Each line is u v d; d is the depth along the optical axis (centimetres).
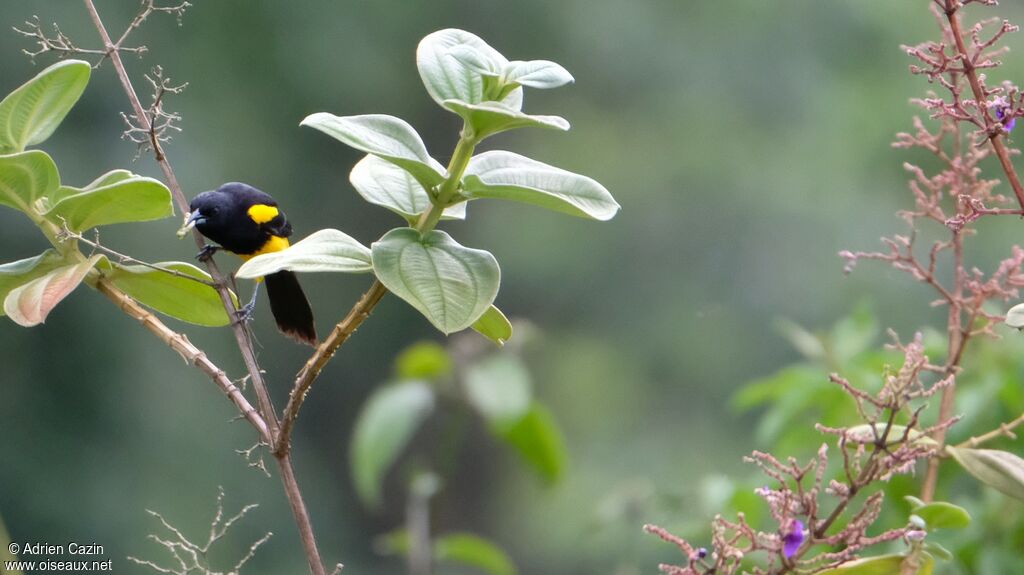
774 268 1848
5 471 1444
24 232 1371
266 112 1716
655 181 1898
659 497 560
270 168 1698
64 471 1477
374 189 322
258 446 293
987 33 1406
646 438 1839
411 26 1812
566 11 1888
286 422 287
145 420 1528
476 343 631
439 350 625
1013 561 458
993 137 317
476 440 2014
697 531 520
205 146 1630
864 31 1928
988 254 1445
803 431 530
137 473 1517
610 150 1922
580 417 1881
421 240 300
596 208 301
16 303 321
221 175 1625
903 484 463
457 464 2042
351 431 1905
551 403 1894
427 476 614
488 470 2056
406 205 320
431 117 1867
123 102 1472
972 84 321
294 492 288
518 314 1958
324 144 1758
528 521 1955
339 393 1894
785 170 1870
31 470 1455
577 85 1947
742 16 1933
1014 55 1524
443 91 298
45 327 1497
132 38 1513
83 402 1504
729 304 1853
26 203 344
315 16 1738
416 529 587
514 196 298
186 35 1648
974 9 1495
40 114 348
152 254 1447
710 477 537
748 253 1869
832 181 1850
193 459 1554
